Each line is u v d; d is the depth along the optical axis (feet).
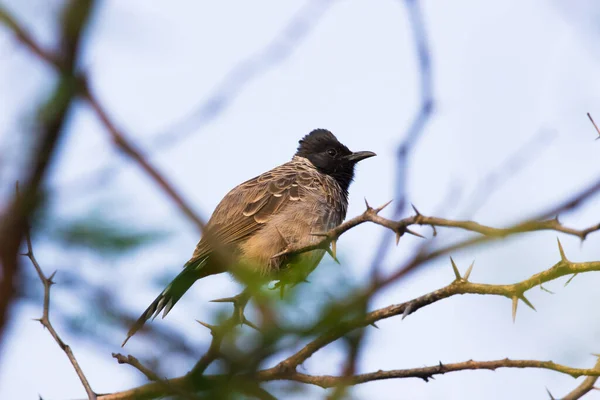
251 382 16.47
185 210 15.51
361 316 14.94
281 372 20.92
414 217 17.20
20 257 15.11
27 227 14.89
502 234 14.02
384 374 22.88
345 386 15.65
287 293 15.66
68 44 14.61
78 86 14.60
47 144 14.51
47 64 14.55
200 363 16.24
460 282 20.62
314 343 19.66
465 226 14.88
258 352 15.70
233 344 15.89
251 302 16.07
